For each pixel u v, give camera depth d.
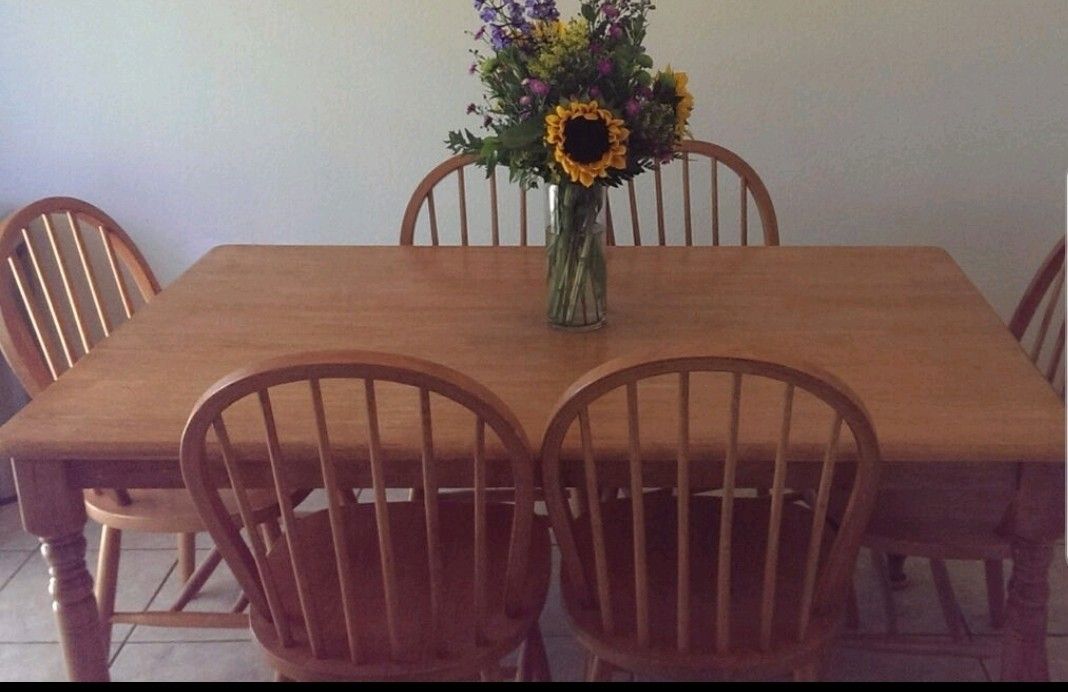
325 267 2.07
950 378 1.52
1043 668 1.50
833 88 2.54
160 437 1.39
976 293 1.87
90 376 1.58
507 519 1.75
